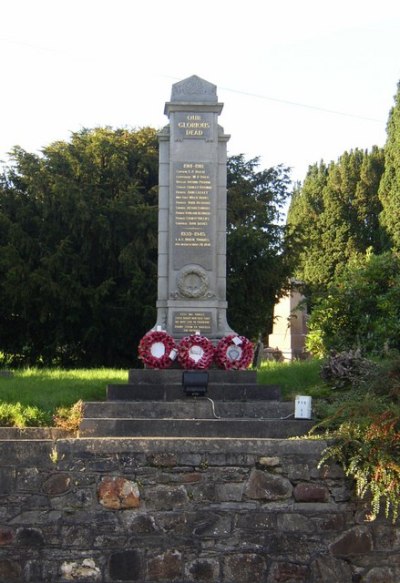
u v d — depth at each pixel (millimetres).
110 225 23812
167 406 10117
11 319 25094
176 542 8336
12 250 23203
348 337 14898
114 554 8289
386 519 8367
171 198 12273
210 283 12242
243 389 10719
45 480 8375
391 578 8305
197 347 11414
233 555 8336
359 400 9344
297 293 30234
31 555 8250
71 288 23266
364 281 15438
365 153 40531
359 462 8336
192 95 12398
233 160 27750
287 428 9336
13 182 25719
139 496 8398
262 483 8469
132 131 26484
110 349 24984
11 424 9680
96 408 9945
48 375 13148
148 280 23047
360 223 39562
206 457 8500
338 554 8352
